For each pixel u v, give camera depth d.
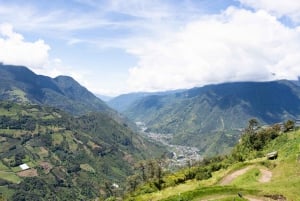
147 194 138.00
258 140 198.00
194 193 83.69
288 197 74.81
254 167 123.00
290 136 175.75
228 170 135.00
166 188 148.50
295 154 121.81
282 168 113.44
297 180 88.12
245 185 97.81
